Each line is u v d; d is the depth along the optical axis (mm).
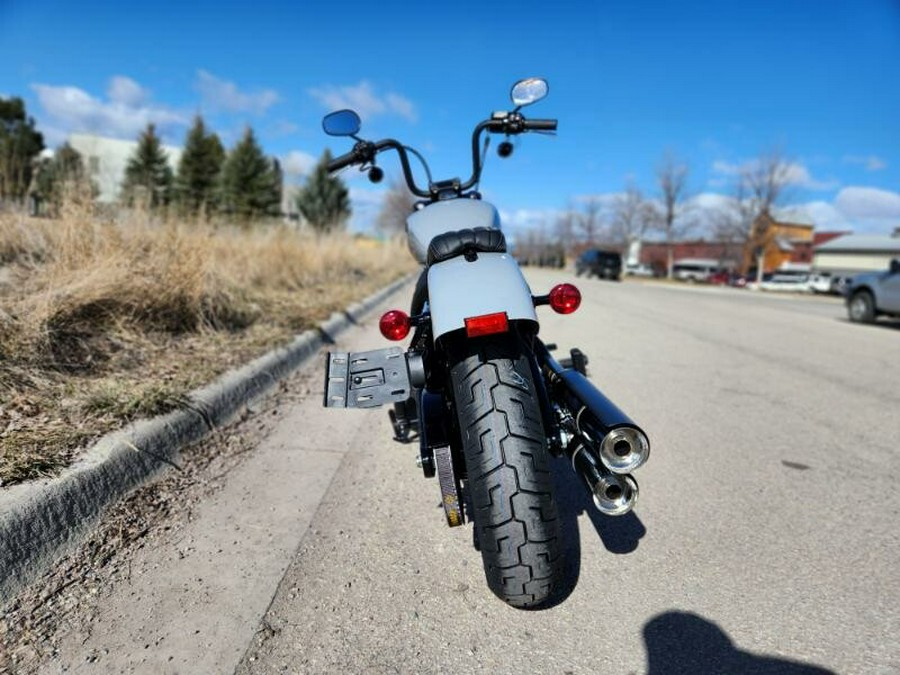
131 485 2625
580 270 39281
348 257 12547
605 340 7551
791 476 3242
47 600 1949
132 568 2168
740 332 8820
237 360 4309
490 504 1860
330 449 3436
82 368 3514
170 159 44031
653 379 5422
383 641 1891
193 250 5145
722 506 2869
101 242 4711
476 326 1869
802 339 8281
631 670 1793
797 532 2625
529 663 1816
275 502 2752
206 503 2684
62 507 2223
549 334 7941
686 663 1823
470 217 2637
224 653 1802
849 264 66500
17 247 5004
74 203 5008
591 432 1970
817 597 2156
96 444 2623
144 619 1920
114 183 6555
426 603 2086
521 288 2029
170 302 4602
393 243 19297
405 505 2797
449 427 2223
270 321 5859
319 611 2018
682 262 74875
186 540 2379
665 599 2139
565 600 2129
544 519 1851
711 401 4727
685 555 2428
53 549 2129
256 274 7734
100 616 1914
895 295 10664
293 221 12391
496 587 1906
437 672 1769
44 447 2496
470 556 2389
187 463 3012
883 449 3695
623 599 2139
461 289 2012
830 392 5117
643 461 1896
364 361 2422
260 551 2346
